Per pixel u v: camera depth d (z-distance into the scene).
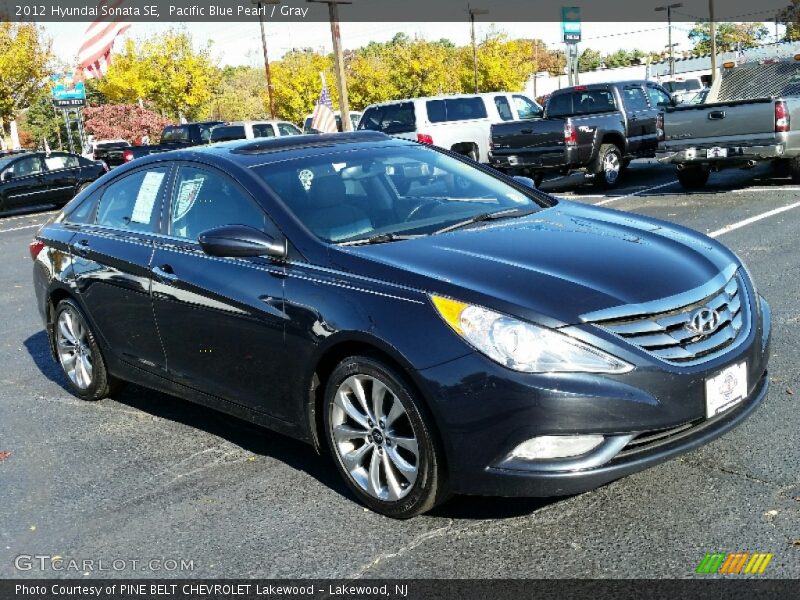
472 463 3.20
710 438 3.30
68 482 4.28
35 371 6.42
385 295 3.45
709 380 3.26
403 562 3.23
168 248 4.55
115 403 5.48
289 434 4.01
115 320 4.95
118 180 5.26
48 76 39.34
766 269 7.37
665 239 3.90
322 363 3.71
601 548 3.18
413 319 3.32
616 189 14.95
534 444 3.11
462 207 4.39
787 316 5.95
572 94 16.12
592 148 14.66
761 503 3.39
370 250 3.74
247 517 3.72
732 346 3.44
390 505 3.53
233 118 65.25
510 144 15.19
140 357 4.86
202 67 45.78
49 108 72.88
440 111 18.53
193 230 4.49
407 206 4.32
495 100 19.25
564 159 14.41
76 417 5.27
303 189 4.23
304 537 3.50
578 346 3.11
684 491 3.55
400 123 18.64
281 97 49.91
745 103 12.16
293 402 3.88
